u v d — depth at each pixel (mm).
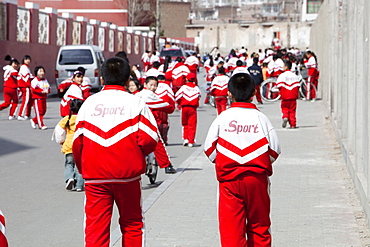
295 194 11406
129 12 81000
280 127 21750
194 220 9656
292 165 14477
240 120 6781
